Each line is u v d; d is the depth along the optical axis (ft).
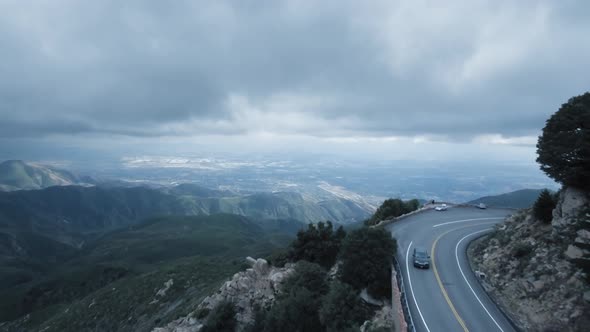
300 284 111.65
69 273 462.19
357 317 89.20
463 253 125.80
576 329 68.69
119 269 440.45
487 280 101.30
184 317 151.74
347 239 109.81
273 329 106.22
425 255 114.73
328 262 131.64
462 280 103.35
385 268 100.48
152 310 207.10
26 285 497.05
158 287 236.02
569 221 90.89
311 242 134.62
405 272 109.09
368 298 97.25
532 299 83.46
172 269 269.64
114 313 225.35
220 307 128.06
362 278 101.91
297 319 99.30
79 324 231.30
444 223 169.99
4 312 388.78
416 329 76.89
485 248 120.16
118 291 258.98
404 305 83.66
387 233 109.09
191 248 649.61
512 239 110.63
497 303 88.74
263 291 134.72
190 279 236.22
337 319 87.71
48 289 428.15
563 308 74.38
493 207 214.69
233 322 125.08
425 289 97.25
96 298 263.29
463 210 204.44
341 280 107.65
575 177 93.56
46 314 346.33
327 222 142.00
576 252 81.30
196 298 185.78
